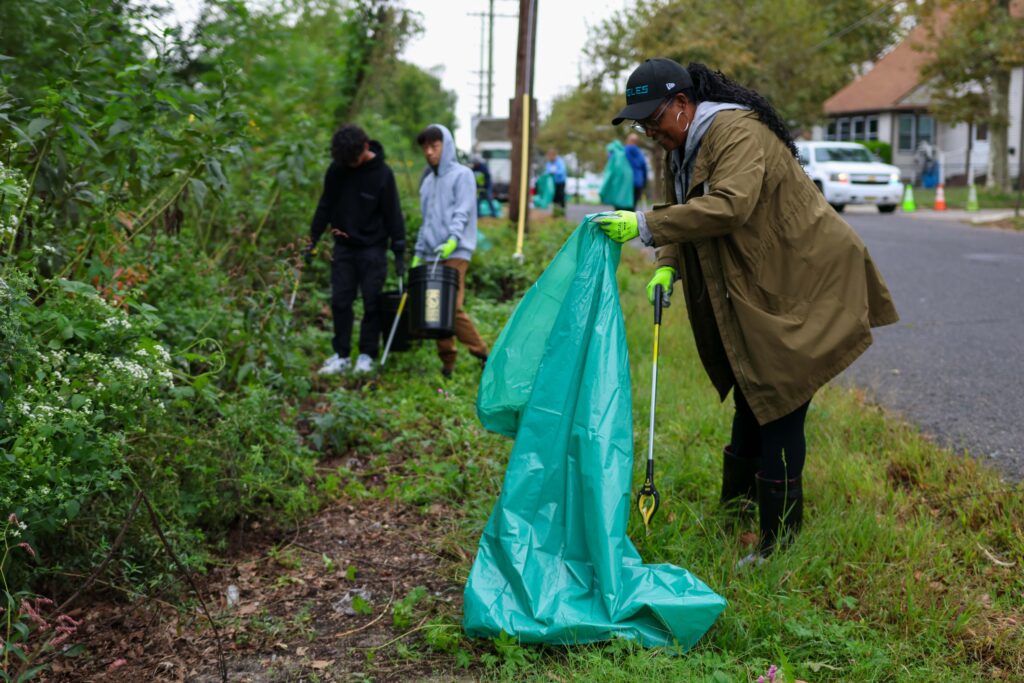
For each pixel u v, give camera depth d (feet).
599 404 11.58
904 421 18.63
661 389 19.86
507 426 12.44
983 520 13.58
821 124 136.36
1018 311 29.94
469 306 28.68
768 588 11.64
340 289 22.57
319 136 32.09
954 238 55.16
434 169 22.93
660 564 11.31
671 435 17.13
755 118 11.99
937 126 143.33
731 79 12.36
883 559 12.31
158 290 18.49
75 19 16.57
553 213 57.36
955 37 96.94
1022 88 118.52
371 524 14.64
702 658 10.36
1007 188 101.60
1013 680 9.95
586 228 12.41
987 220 66.64
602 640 10.67
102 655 11.09
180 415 14.53
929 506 14.28
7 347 10.86
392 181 22.68
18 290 11.30
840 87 162.91
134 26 18.56
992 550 12.73
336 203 22.59
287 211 26.73
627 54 120.26
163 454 12.97
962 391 20.74
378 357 23.18
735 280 12.08
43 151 14.32
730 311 12.27
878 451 16.75
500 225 51.44
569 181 158.51
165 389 14.73
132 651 11.19
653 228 11.81
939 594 11.66
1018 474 15.44
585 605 10.95
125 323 13.08
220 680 10.54
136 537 12.26
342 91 43.11
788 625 10.75
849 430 17.62
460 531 13.91
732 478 14.01
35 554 10.01
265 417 15.58
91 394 11.76
